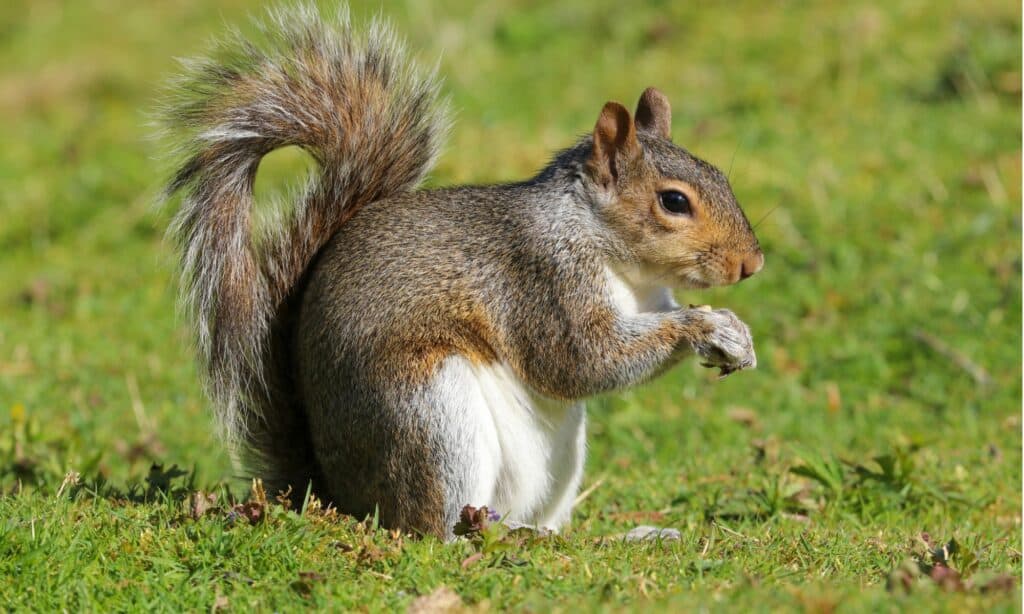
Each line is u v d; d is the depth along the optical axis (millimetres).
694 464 12172
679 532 9594
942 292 15414
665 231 9328
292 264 9742
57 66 26047
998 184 17109
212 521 8398
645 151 9516
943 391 13953
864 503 10711
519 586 7570
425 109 10117
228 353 9469
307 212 9797
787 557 8406
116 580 7742
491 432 9062
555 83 22016
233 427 9609
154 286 17328
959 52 20141
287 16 10062
